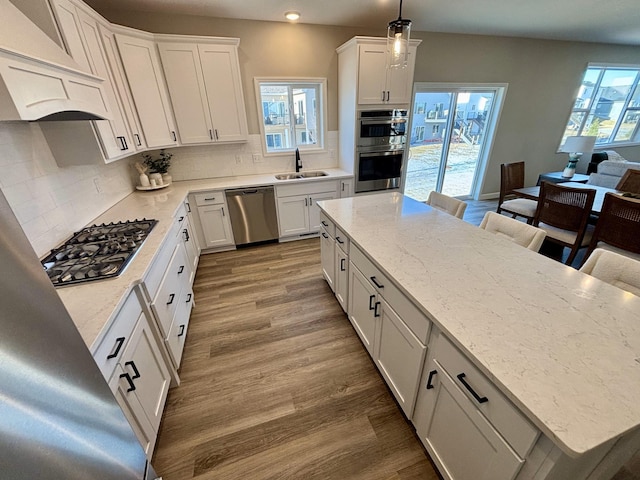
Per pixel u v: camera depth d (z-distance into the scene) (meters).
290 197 3.50
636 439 0.82
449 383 1.02
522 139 5.10
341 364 1.86
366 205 2.29
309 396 1.65
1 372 0.48
